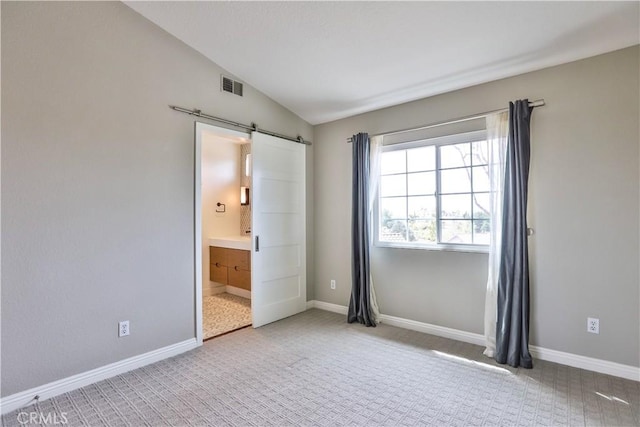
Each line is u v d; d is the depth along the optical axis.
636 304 2.31
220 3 2.36
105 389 2.27
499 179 2.77
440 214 3.26
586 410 1.99
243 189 5.27
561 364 2.57
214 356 2.80
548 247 2.62
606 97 2.40
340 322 3.68
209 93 3.11
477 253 3.01
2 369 1.99
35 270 2.11
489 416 1.95
